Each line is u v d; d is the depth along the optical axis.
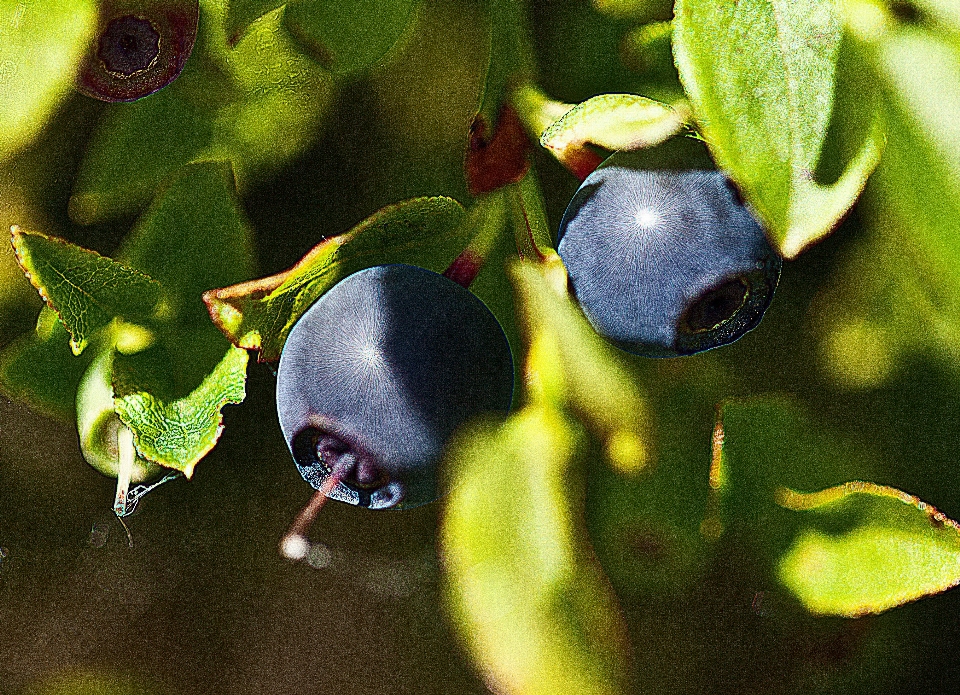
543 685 0.11
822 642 0.11
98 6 0.11
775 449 0.11
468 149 0.11
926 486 0.11
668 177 0.11
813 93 0.10
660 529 0.11
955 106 0.10
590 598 0.11
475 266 0.11
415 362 0.11
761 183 0.10
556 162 0.11
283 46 0.11
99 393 0.11
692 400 0.11
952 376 0.11
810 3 0.10
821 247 0.11
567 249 0.11
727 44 0.10
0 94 0.11
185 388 0.11
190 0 0.11
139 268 0.11
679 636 0.11
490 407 0.11
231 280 0.11
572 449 0.11
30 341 0.12
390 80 0.11
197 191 0.11
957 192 0.10
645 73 0.11
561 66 0.11
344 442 0.11
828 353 0.11
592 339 0.11
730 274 0.11
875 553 0.11
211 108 0.11
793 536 0.11
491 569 0.11
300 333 0.11
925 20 0.10
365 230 0.11
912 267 0.11
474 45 0.11
